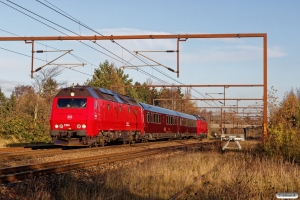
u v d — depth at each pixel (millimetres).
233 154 26234
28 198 10242
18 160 18422
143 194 11805
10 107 65625
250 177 14227
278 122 24188
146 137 40000
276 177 14234
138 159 22406
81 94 25797
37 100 55312
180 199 11367
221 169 17047
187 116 58281
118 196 11078
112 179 13312
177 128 51344
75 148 28172
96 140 26781
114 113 29516
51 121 25625
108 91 30016
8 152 22078
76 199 10656
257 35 24000
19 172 14375
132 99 35938
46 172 14273
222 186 12750
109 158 20672
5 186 11570
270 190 12672
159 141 46500
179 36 22750
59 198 10711
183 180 14117
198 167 18688
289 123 23531
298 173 14859
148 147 33625
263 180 14094
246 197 11367
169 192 12320
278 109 25484
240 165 18250
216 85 36344
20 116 40312
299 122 22906
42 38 22875
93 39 22578
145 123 38938
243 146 35531
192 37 22750
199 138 65312
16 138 35594
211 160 21328
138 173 15008
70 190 11320
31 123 38719
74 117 25297
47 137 38344
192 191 12562
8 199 10188
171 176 14969
